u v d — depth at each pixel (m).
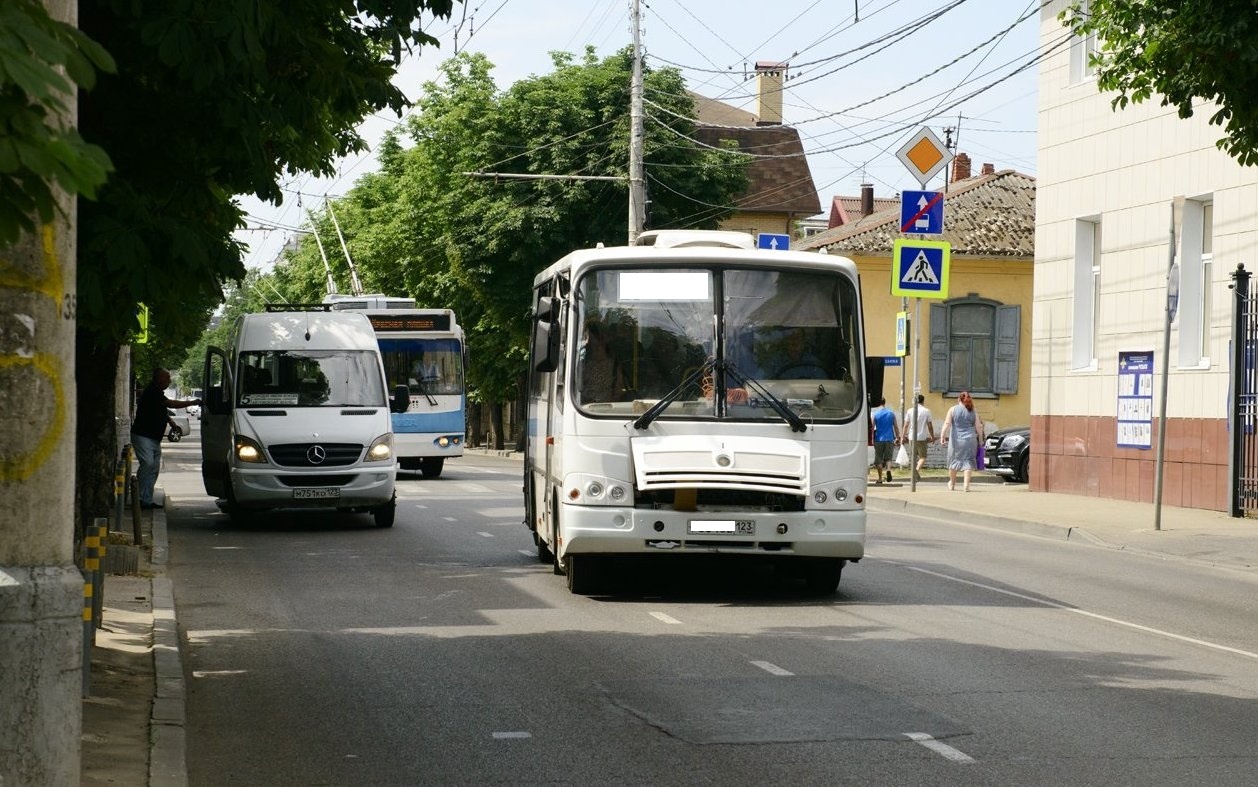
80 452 16.38
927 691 9.23
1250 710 8.72
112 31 8.52
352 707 8.84
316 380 21.75
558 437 13.91
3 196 3.83
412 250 59.28
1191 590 14.99
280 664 10.37
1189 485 24.92
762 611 12.95
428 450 35.00
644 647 10.96
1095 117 28.03
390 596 14.02
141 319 9.45
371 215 74.75
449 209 50.88
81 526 11.63
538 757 7.51
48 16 3.91
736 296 13.77
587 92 49.88
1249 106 14.27
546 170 48.94
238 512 21.70
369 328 22.62
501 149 49.53
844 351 13.83
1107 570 16.73
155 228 8.77
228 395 22.33
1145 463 26.30
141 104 9.28
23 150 3.75
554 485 14.27
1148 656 10.70
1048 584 15.22
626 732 8.07
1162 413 20.88
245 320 22.47
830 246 46.50
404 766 7.35
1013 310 46.97
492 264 49.94
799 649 10.86
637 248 13.96
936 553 18.30
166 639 10.97
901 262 26.66
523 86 49.84
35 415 4.70
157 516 23.25
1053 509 24.52
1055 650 10.91
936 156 26.55
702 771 7.18
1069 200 28.86
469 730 8.17
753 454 13.35
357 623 12.30
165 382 23.80
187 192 9.62
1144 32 14.74
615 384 13.55
